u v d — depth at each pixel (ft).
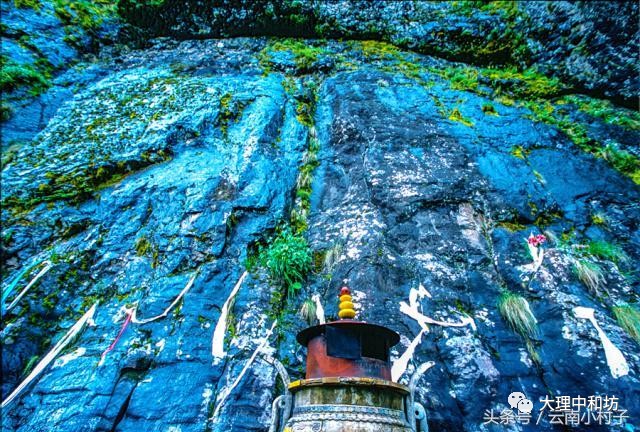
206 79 22.50
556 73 24.98
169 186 15.61
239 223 14.71
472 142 18.58
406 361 10.87
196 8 27.50
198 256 13.43
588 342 10.88
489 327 11.81
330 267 13.73
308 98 22.12
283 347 11.32
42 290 12.41
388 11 28.66
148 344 11.01
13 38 21.75
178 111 19.35
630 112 21.89
